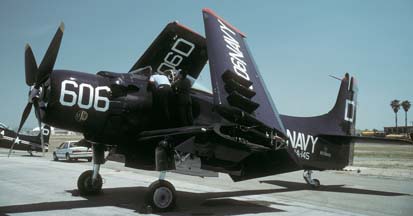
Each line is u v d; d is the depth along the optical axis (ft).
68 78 24.63
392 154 140.77
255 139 25.52
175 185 39.75
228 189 38.17
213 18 29.84
